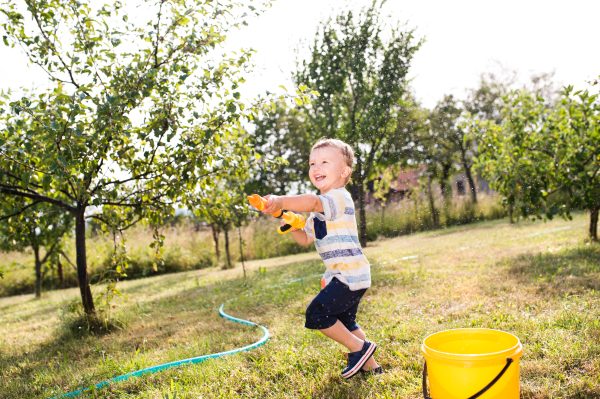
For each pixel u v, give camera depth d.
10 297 11.83
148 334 4.94
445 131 16.00
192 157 4.95
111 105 4.43
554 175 7.23
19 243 9.43
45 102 4.45
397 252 9.58
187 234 14.66
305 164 12.70
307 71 12.47
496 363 2.08
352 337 2.87
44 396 3.28
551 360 2.89
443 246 9.80
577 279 4.98
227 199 5.86
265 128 12.60
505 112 7.96
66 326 5.34
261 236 14.35
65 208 5.25
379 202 15.13
